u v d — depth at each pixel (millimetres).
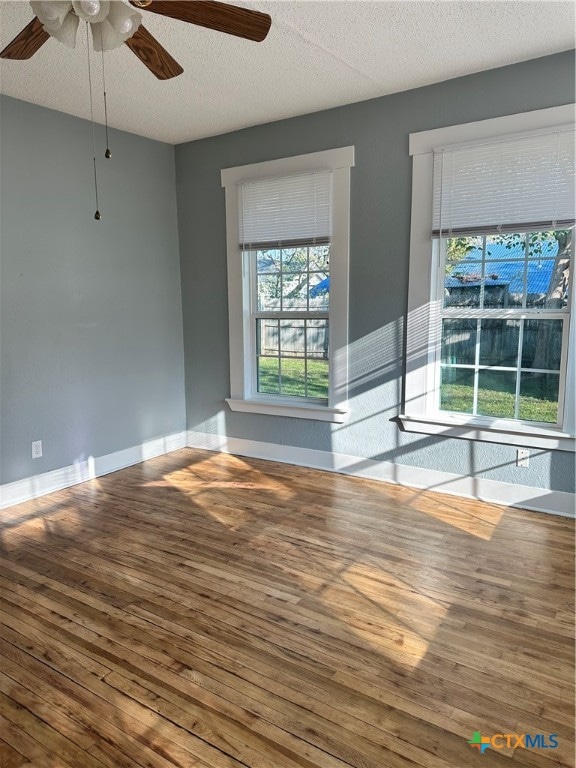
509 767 1510
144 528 3096
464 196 3203
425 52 2797
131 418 4258
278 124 3855
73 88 3174
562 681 1839
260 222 4039
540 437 3143
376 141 3484
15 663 1969
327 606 2297
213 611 2275
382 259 3576
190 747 1595
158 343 4449
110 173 3941
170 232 4469
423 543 2844
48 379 3637
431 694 1790
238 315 4289
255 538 2943
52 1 1582
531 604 2281
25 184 3408
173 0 1522
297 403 4117
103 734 1646
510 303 3229
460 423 3387
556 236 3029
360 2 2291
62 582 2518
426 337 3455
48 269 3580
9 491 3455
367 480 3812
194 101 3430
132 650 2033
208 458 4426
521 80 2967
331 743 1601
